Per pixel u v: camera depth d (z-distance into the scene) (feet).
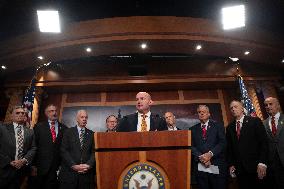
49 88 24.53
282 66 25.16
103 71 25.30
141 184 5.67
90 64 25.57
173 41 22.34
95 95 25.18
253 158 10.26
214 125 11.32
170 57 25.79
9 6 18.65
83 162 10.73
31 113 21.17
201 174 10.50
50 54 23.47
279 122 11.25
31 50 22.39
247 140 10.53
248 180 10.19
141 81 23.98
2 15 19.54
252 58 24.79
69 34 21.99
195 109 24.16
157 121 8.42
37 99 23.66
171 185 5.66
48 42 22.18
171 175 5.72
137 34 21.86
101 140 5.87
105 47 23.16
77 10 20.86
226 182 10.51
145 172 5.75
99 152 5.84
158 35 21.90
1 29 21.04
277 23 20.76
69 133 11.37
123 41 22.22
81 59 25.53
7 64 23.54
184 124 23.50
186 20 21.76
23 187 14.60
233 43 22.40
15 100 23.88
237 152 10.63
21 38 22.02
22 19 20.35
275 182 10.56
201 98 24.77
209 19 21.67
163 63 25.66
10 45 22.22
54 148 12.21
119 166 5.77
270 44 22.43
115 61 25.68
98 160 5.81
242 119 11.16
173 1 20.57
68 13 21.03
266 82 24.76
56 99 24.97
